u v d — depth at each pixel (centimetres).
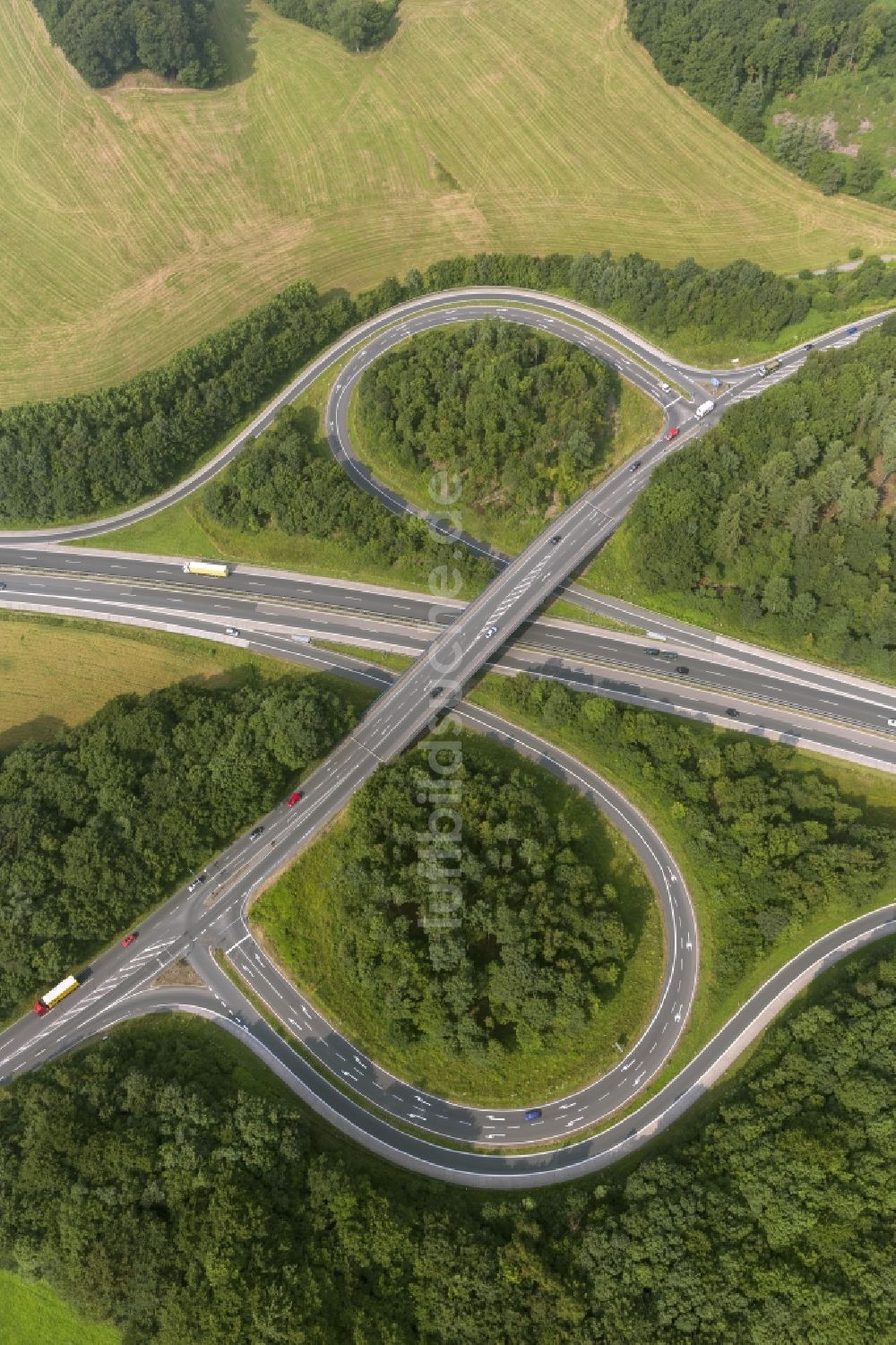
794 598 16350
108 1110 11962
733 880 13762
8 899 13650
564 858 13800
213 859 14838
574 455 18188
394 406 19375
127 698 15900
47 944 13512
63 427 19388
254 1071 12950
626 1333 9712
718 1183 10806
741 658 16700
